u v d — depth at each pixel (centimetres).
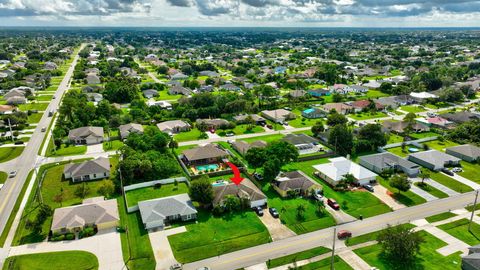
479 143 13450
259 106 18900
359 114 18112
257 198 8919
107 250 7219
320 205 8781
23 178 10438
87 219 7950
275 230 8019
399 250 6762
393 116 17800
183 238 7625
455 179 10650
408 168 10912
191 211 8338
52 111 17462
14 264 6738
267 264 6850
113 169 11081
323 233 7944
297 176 10238
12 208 8781
